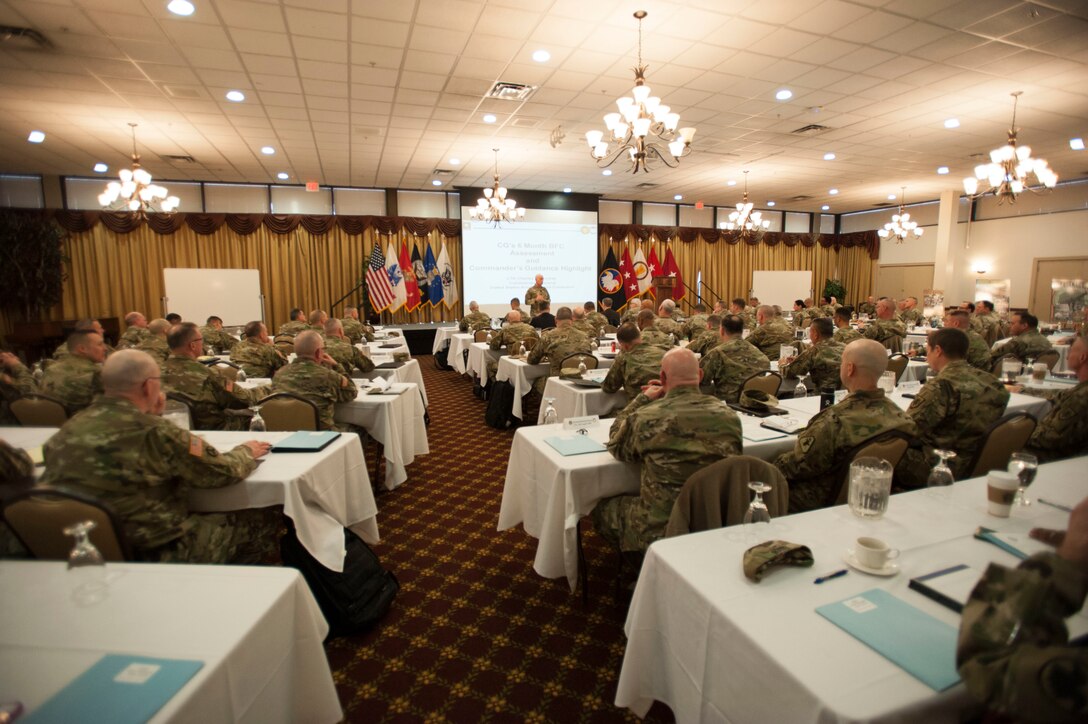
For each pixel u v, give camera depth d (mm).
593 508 2391
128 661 1048
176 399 3176
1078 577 791
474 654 2189
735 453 2020
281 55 5094
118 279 10453
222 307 10562
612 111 6801
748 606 1213
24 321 9352
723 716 1197
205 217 10789
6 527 1821
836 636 1114
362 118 6988
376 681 2039
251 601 1264
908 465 2508
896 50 5125
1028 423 2564
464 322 9375
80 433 1805
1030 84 5988
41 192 10055
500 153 8883
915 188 12281
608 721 1847
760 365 4273
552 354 5258
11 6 4195
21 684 989
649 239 14008
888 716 913
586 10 4355
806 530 1586
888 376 3625
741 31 4727
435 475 4312
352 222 11617
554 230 12578
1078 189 11555
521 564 2910
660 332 5688
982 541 1515
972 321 8273
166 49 4930
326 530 2311
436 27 4594
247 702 1153
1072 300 11648
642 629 1480
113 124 7082
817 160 9516
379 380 4539
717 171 10422
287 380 3371
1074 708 702
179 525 1964
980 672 804
